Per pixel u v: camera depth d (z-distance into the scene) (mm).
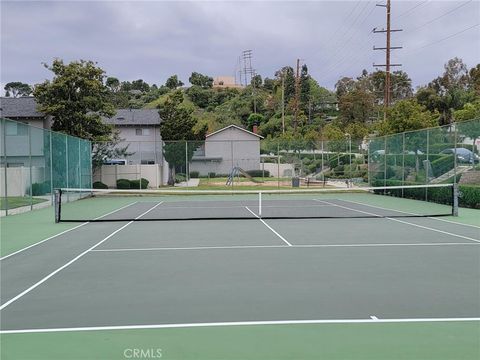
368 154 35812
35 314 6094
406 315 5883
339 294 6902
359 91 84250
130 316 5945
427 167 25047
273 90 108562
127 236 13195
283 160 42812
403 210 20844
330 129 66188
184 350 4789
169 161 37406
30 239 12828
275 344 4930
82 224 16234
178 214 19812
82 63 34312
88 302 6621
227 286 7434
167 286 7477
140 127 54188
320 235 13055
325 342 4973
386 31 46469
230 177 40750
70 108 33906
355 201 26719
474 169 20641
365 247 11031
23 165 21328
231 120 93125
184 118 51594
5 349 4879
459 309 6133
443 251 10438
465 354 4629
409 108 36312
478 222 15977
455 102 60938
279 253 10320
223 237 12820
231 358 4574
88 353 4738
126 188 34969
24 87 117375
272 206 23734
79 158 29859
